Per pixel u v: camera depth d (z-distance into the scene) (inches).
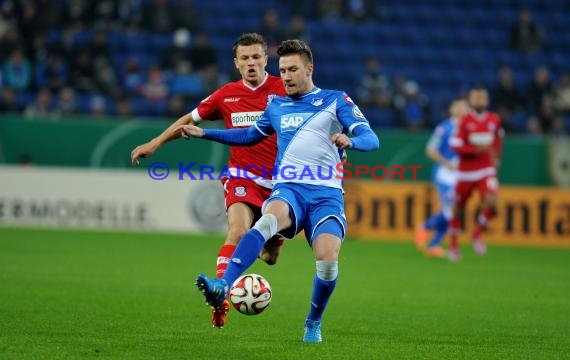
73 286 1366.9
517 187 2662.4
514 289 1539.1
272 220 892.0
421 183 2650.1
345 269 1790.1
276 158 1000.9
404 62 3427.7
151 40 3166.8
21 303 1167.0
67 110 2716.5
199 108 1151.0
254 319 1119.6
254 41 1109.7
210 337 965.2
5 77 2807.6
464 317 1193.4
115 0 3174.2
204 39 2947.8
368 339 984.9
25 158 2532.0
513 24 3654.0
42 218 2477.9
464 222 2659.9
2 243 2033.7
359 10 3489.2
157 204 2524.6
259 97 1130.7
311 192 933.2
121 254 1903.3
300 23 3051.2
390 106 2965.1
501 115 2918.3
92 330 981.8
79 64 2869.1
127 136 2564.0
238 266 866.1
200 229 2536.9
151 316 1107.3
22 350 848.9
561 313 1259.8
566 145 2736.2
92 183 2496.3
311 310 946.1
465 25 3617.1
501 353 917.2
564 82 3193.9
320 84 3275.1
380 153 2647.6
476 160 2082.9
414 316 1191.6
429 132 2783.0
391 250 2279.8
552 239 2625.5
